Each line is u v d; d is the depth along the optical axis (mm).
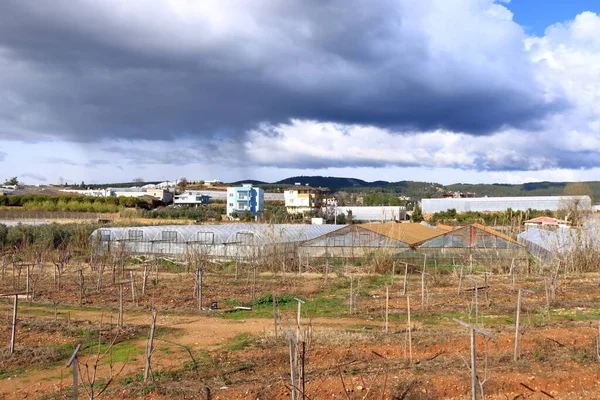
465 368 10664
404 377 10133
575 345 12500
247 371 10992
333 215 80125
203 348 12891
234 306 18703
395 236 31344
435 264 29406
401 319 16250
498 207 84250
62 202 70375
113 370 11195
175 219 64188
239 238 36156
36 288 22312
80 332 14312
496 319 16062
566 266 26125
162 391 9594
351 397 9305
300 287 22766
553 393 9805
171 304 19094
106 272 27609
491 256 29438
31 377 10859
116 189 127438
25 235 38375
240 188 90500
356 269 28953
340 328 14742
